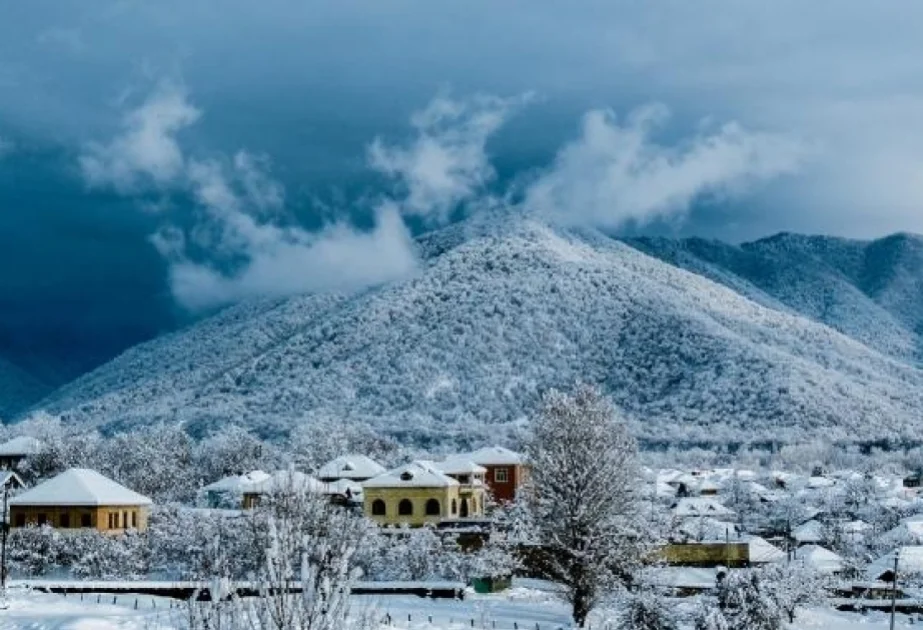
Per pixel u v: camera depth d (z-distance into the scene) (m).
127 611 87.75
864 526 177.00
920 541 158.88
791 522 197.00
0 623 80.12
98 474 144.25
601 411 93.12
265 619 31.23
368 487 157.00
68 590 104.56
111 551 122.75
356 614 39.41
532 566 94.00
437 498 155.50
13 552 122.88
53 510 138.25
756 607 84.00
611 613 93.00
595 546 89.00
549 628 87.50
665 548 124.62
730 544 125.44
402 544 122.88
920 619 106.44
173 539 123.12
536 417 97.56
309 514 41.75
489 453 194.75
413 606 96.62
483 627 75.12
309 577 31.45
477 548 134.62
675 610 84.12
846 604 112.25
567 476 89.56
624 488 91.44
